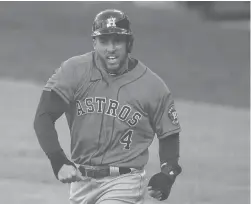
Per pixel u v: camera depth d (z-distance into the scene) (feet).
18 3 459.73
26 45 357.00
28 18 424.87
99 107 49.29
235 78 310.86
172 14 475.72
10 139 140.26
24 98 215.10
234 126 181.68
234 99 259.39
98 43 48.65
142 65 50.44
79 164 50.83
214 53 369.30
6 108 190.80
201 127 175.52
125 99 49.24
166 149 51.29
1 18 419.13
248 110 228.84
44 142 48.93
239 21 506.07
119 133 49.57
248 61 354.54
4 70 291.17
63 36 388.16
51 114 49.57
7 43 357.82
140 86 49.49
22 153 124.67
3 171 107.76
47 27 407.85
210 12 514.68
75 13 450.71
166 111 50.42
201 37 406.82
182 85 288.10
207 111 217.15
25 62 316.19
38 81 268.82
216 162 125.80
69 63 49.85
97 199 51.11
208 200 95.04
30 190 95.30
